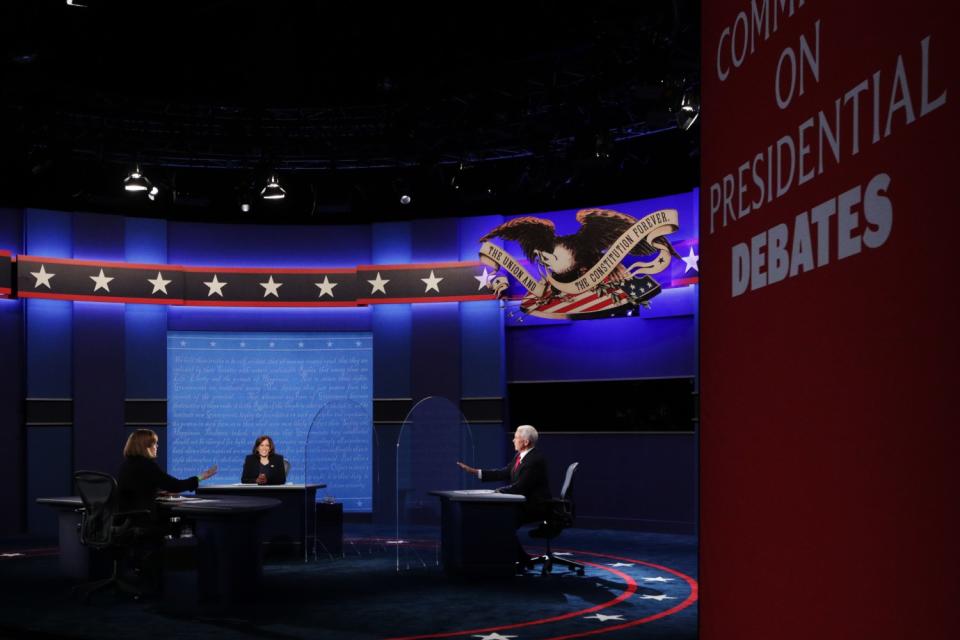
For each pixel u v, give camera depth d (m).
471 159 11.80
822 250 1.87
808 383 1.92
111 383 12.50
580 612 6.65
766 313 2.13
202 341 13.20
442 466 12.77
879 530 1.64
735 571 2.27
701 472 2.52
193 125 11.38
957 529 1.43
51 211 12.35
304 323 13.43
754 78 2.26
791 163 2.04
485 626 6.20
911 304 1.56
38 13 8.66
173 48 9.52
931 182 1.51
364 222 13.52
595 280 11.91
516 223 12.48
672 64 8.70
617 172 11.93
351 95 10.64
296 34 9.40
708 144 2.55
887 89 1.65
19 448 12.05
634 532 11.70
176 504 7.51
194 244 13.21
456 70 9.95
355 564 9.16
